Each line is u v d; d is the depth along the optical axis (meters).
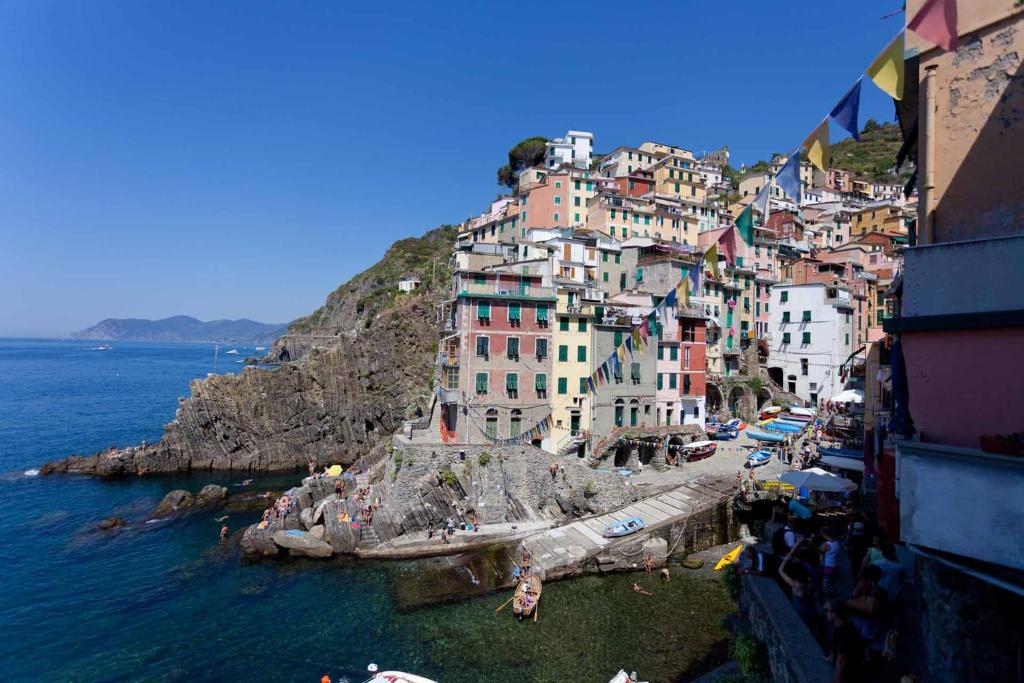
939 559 12.05
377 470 62.50
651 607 36.50
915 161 19.19
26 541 52.00
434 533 48.19
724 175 162.50
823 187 136.50
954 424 12.98
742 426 71.75
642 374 60.78
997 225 13.20
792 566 19.22
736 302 82.69
